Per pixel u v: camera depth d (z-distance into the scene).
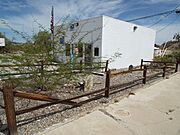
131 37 13.42
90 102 4.50
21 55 4.94
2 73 5.36
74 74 5.70
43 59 5.24
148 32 15.83
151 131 3.02
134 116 3.65
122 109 4.05
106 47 10.96
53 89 5.47
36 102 4.51
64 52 5.60
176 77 8.94
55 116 3.59
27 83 5.07
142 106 4.31
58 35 5.41
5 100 2.48
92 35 11.07
